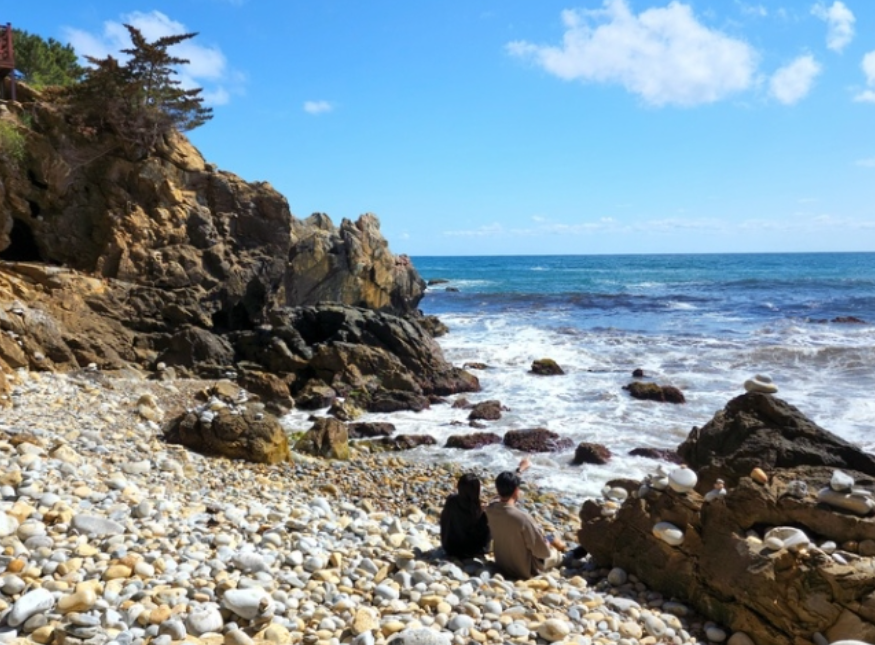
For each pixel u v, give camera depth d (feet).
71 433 36.68
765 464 24.34
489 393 67.15
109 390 51.39
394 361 66.95
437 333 104.78
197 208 77.71
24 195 70.59
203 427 42.04
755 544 19.98
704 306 139.74
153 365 64.75
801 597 18.20
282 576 18.78
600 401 62.80
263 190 82.99
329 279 100.73
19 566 16.52
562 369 76.13
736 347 85.71
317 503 32.55
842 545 19.75
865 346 79.61
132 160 75.51
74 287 65.82
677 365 76.48
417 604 18.21
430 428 55.52
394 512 35.94
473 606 18.20
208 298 75.15
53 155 71.46
